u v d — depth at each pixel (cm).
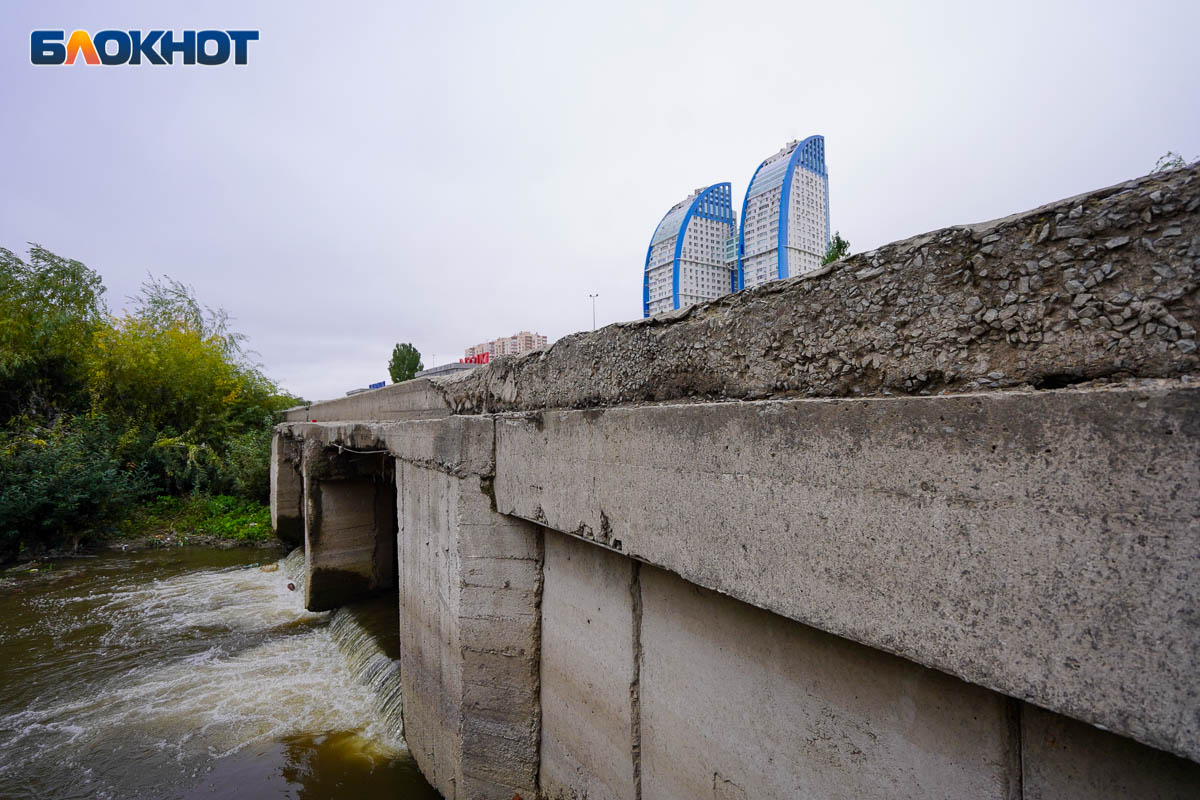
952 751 150
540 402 329
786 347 191
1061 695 112
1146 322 117
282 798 482
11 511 1257
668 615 250
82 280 1761
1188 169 113
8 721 610
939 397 131
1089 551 108
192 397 1883
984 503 123
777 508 169
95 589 1081
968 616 126
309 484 869
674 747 248
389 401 707
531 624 353
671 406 211
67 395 1678
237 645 805
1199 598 95
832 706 180
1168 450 99
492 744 364
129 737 576
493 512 357
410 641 486
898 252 161
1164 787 115
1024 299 136
